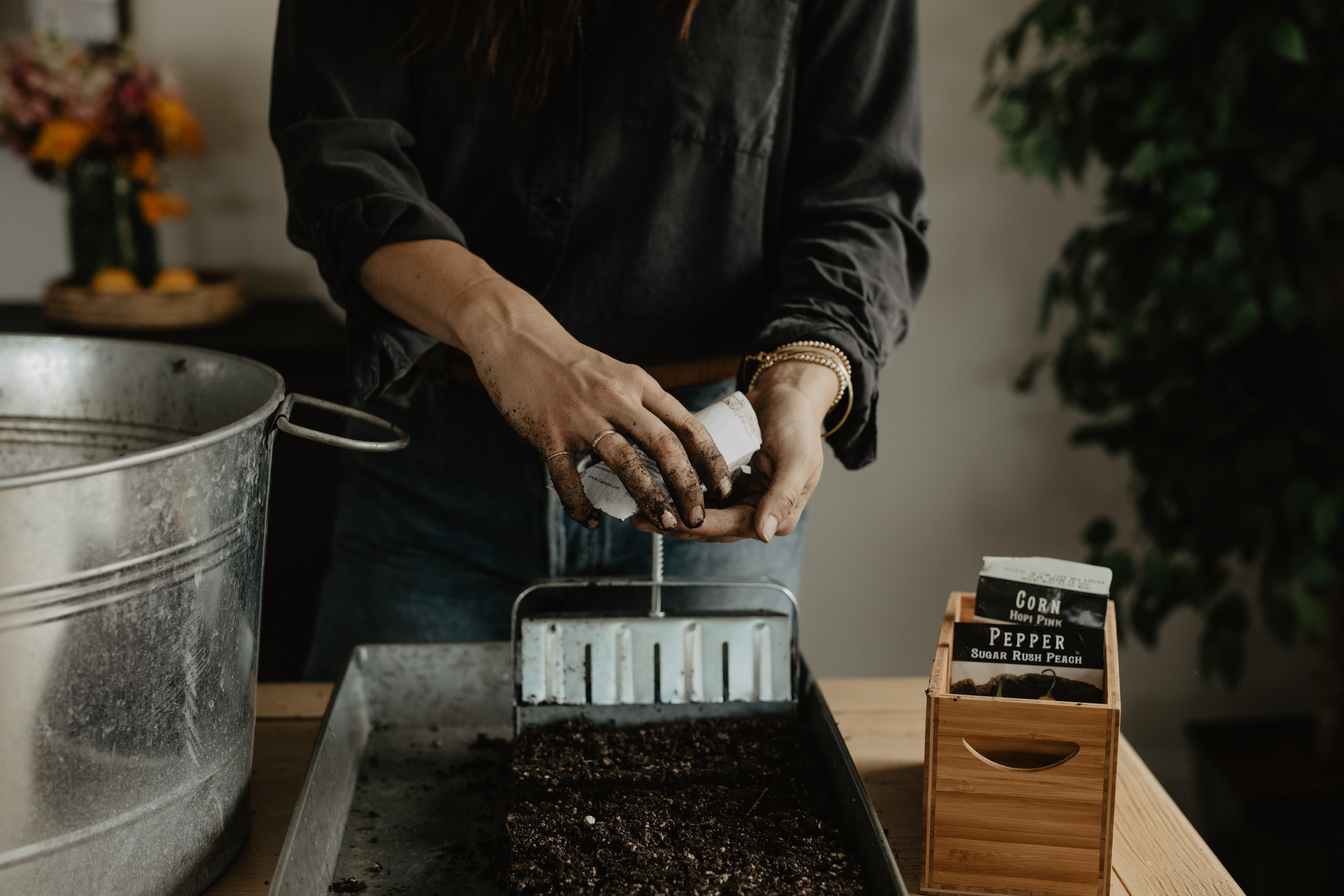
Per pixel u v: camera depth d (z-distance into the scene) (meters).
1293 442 1.83
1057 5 1.68
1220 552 1.82
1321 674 2.01
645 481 0.66
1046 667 0.72
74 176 1.90
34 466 0.80
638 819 0.71
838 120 0.98
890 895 0.60
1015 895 0.68
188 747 0.62
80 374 0.79
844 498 2.29
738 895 0.63
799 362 0.83
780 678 0.83
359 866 0.72
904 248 0.96
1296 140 1.55
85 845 0.58
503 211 0.95
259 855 0.72
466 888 0.70
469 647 0.90
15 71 1.84
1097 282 1.78
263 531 0.68
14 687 0.52
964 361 2.23
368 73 0.90
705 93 0.92
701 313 0.99
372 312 0.83
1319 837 1.86
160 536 0.56
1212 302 1.66
